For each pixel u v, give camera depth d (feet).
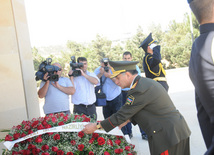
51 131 8.10
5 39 12.66
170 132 7.22
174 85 33.81
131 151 8.68
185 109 20.51
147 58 15.06
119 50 53.16
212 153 4.47
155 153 7.29
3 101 12.71
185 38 54.65
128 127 15.40
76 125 8.40
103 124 7.82
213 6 4.57
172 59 55.21
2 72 12.69
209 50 4.42
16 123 12.79
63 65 51.11
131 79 7.79
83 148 7.90
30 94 13.65
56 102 12.77
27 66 13.69
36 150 7.63
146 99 7.33
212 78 4.37
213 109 4.44
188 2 5.00
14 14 12.78
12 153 7.82
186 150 7.57
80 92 13.64
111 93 15.31
